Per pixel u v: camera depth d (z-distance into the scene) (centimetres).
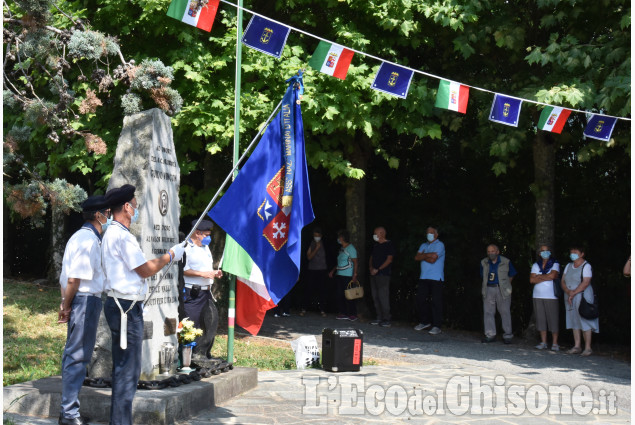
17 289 1509
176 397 640
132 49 1217
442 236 1670
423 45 1448
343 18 1280
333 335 985
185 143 1239
